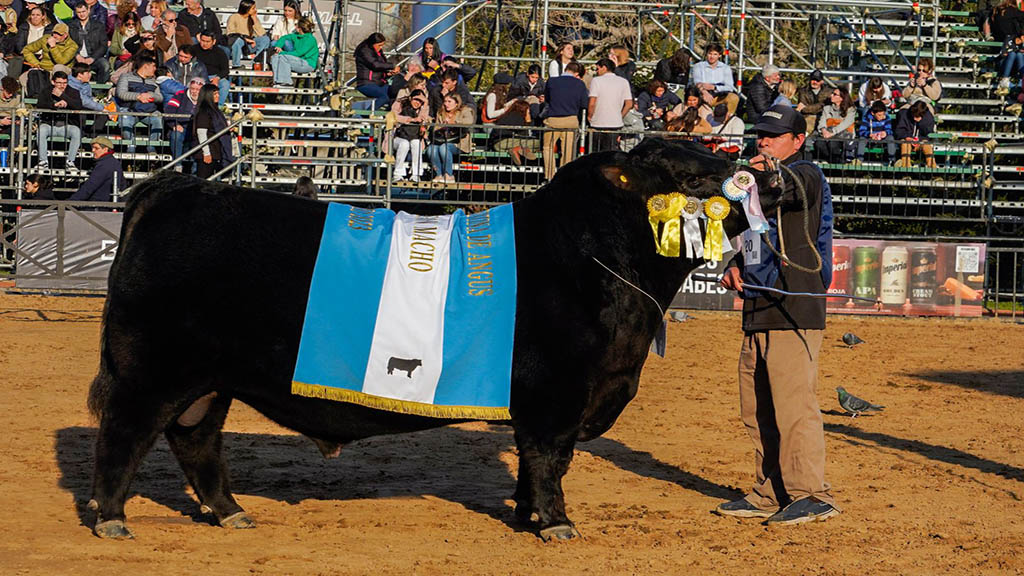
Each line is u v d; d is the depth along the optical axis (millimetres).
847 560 6438
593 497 7848
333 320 6293
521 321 6387
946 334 17297
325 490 7816
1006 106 24750
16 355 13086
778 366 7156
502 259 6500
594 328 6367
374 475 8328
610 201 6480
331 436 6566
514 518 7125
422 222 6703
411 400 6328
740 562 6352
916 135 21281
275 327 6277
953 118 23922
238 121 17188
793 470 7211
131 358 6211
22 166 18641
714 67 21203
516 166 18859
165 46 20531
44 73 20094
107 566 5863
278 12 23750
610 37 30359
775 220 7078
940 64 26438
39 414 9969
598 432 6750
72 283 16078
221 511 6699
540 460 6484
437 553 6336
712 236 6469
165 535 6496
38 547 6145
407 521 7016
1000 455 9562
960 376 13844
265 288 6266
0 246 18766
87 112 18391
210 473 6691
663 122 19734
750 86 20578
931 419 11203
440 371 6328
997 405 12039
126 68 19781
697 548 6613
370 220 6621
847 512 7535
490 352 6371
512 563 6180
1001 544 6820
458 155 19453
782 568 6254
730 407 11445
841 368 14273
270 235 6352
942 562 6445
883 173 20859
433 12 26609
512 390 6387
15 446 8719
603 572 6082
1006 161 23734
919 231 21609
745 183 6441
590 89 18484
